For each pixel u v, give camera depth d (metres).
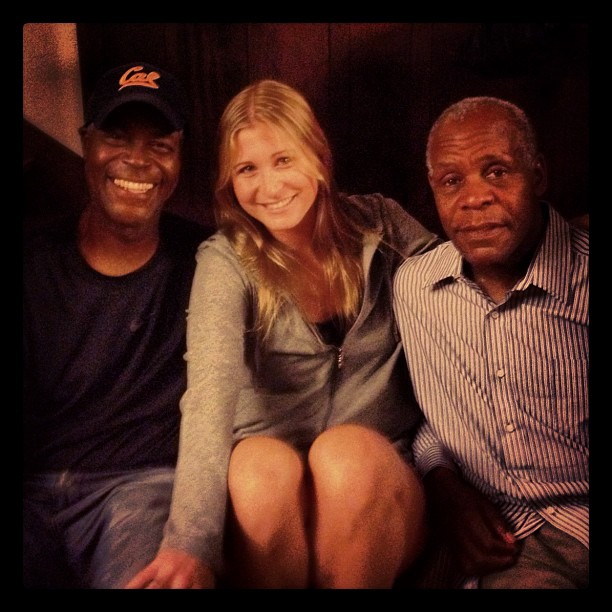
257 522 1.25
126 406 1.67
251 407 1.54
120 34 1.84
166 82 1.65
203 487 1.26
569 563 1.34
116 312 1.68
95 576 1.45
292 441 1.54
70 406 1.67
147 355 1.67
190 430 1.34
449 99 1.80
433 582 1.39
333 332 1.55
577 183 1.81
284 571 1.28
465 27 1.78
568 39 1.77
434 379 1.50
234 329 1.46
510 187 1.38
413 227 1.63
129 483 1.58
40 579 1.52
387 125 1.80
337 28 1.80
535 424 1.44
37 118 1.86
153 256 1.69
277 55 1.81
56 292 1.70
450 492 1.43
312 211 1.57
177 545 1.21
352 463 1.27
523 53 1.77
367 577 1.29
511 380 1.44
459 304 1.47
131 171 1.65
